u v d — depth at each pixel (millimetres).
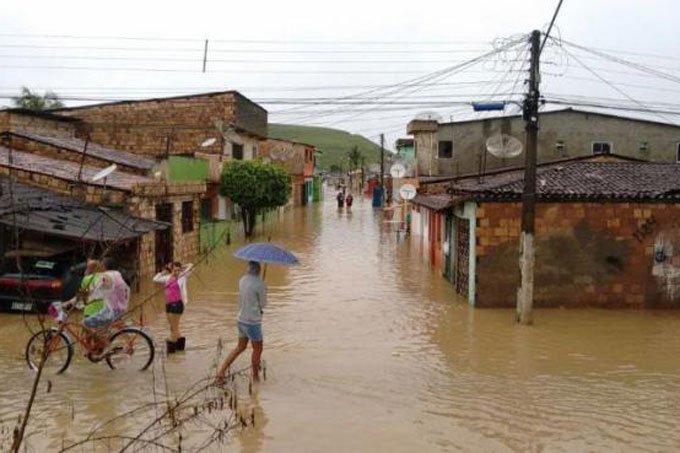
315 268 22953
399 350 12211
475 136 33812
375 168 97438
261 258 9969
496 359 11664
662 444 7969
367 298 17406
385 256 26344
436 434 8172
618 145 33344
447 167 34062
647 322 14688
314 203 71938
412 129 34156
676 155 33375
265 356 11664
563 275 16109
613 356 11906
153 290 17953
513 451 7715
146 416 8570
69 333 10328
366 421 8570
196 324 13984
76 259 15961
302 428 8289
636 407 9227
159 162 28750
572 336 13367
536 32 13867
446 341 12898
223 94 37000
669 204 16031
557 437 8141
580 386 10141
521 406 9227
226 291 18016
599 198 15891
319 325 14234
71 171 19797
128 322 13922
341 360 11484
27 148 23234
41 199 16750
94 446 7625
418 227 32781
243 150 41156
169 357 11320
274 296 17672
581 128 33344
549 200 15930
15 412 8672
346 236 34594
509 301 16141
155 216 20578
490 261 16109
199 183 24891
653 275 16109
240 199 33062
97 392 9445
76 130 35781
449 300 17141
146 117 37125
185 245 23812
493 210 16031
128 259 18703
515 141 20141
